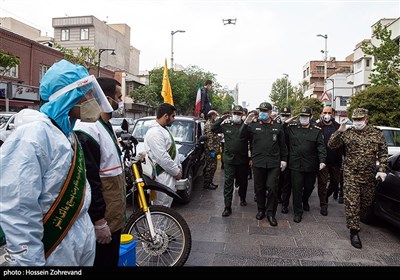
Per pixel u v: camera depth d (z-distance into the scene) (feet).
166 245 12.23
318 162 19.97
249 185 30.09
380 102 51.16
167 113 13.87
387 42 56.03
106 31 174.50
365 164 15.97
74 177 6.21
